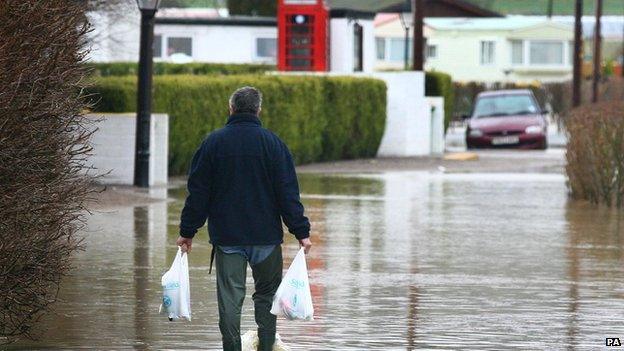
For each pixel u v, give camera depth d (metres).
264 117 79.00
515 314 30.42
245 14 129.25
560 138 131.12
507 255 40.88
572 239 45.22
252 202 23.62
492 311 30.80
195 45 106.50
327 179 73.44
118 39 89.94
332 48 99.69
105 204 53.31
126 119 62.03
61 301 31.08
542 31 199.38
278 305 23.67
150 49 61.34
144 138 61.78
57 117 22.98
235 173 23.61
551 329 28.62
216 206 23.73
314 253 40.69
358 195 62.56
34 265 23.33
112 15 65.00
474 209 55.91
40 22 22.39
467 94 172.88
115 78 66.12
